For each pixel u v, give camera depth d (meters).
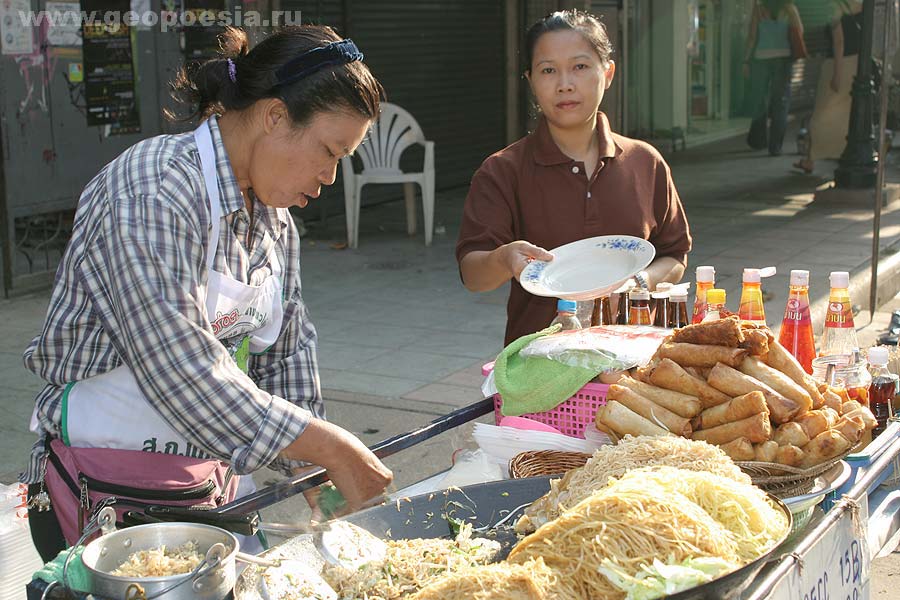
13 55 7.36
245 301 2.00
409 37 11.18
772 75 14.23
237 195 1.90
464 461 2.45
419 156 11.60
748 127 16.36
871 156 10.77
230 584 1.47
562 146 3.12
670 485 1.63
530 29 3.07
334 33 1.90
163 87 8.45
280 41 1.84
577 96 2.99
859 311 7.14
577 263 2.80
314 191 1.96
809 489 2.04
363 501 1.91
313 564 1.75
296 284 2.33
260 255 2.11
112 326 1.82
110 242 1.78
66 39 7.68
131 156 1.87
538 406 2.47
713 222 10.05
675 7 14.46
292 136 1.85
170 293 1.77
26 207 7.62
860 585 2.10
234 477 2.26
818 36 15.51
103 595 1.42
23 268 8.09
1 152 7.21
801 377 2.21
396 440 2.32
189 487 2.03
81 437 2.01
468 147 12.34
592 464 1.90
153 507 1.80
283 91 1.82
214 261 1.93
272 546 1.85
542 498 1.94
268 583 1.62
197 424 1.78
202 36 8.58
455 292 7.61
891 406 2.65
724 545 1.55
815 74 15.84
